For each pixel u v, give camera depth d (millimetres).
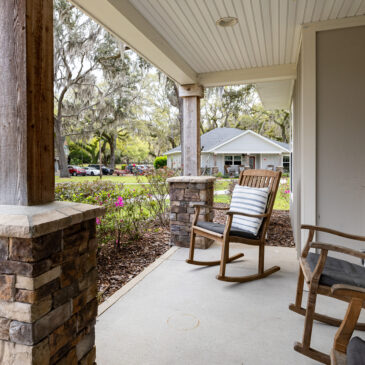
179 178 3711
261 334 1846
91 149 22406
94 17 2355
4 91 1151
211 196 3943
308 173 2768
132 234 4105
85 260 1285
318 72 2746
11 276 1015
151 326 1922
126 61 11812
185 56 3652
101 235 3293
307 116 2758
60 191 3711
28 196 1158
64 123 14891
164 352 1662
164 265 3066
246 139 18391
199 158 4363
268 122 22594
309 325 1622
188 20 2746
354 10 2549
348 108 2686
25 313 1005
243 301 2281
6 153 1164
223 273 2596
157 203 5156
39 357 1031
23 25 1113
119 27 2527
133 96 15625
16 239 1000
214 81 4254
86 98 12680
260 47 3408
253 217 2707
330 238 2754
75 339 1227
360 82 2656
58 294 1117
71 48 10336
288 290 2488
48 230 1016
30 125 1154
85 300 1286
